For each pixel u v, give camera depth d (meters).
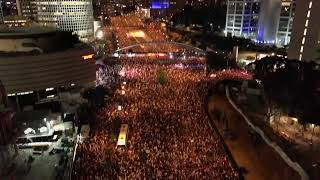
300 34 80.56
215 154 42.75
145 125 52.38
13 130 45.06
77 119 55.12
